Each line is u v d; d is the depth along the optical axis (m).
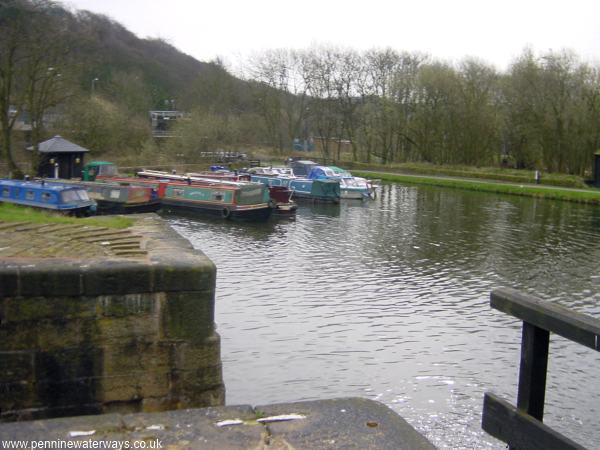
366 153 93.12
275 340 18.75
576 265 29.81
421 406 14.84
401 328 20.00
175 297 8.98
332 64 89.06
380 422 5.05
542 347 4.45
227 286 24.67
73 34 47.38
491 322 20.70
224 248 32.66
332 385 15.84
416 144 81.56
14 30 41.94
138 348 8.94
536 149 69.62
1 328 8.40
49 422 4.96
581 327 3.95
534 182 64.69
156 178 50.81
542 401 4.50
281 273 27.09
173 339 9.02
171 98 117.94
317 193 53.31
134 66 122.06
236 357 17.42
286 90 91.75
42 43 43.94
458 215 46.50
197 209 44.47
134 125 71.81
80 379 8.73
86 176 51.78
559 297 24.42
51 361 8.60
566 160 67.75
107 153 67.25
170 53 140.25
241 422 5.02
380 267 28.67
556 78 65.75
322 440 4.77
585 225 41.88
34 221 13.14
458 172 73.50
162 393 9.07
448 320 20.88
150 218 14.84
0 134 52.72
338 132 96.75
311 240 35.56
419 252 32.41
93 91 75.88
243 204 43.25
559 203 53.91
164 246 10.78
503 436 4.70
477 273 27.91
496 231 39.38
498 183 65.94
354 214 47.09
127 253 10.03
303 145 101.12
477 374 16.59
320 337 19.05
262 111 93.12
